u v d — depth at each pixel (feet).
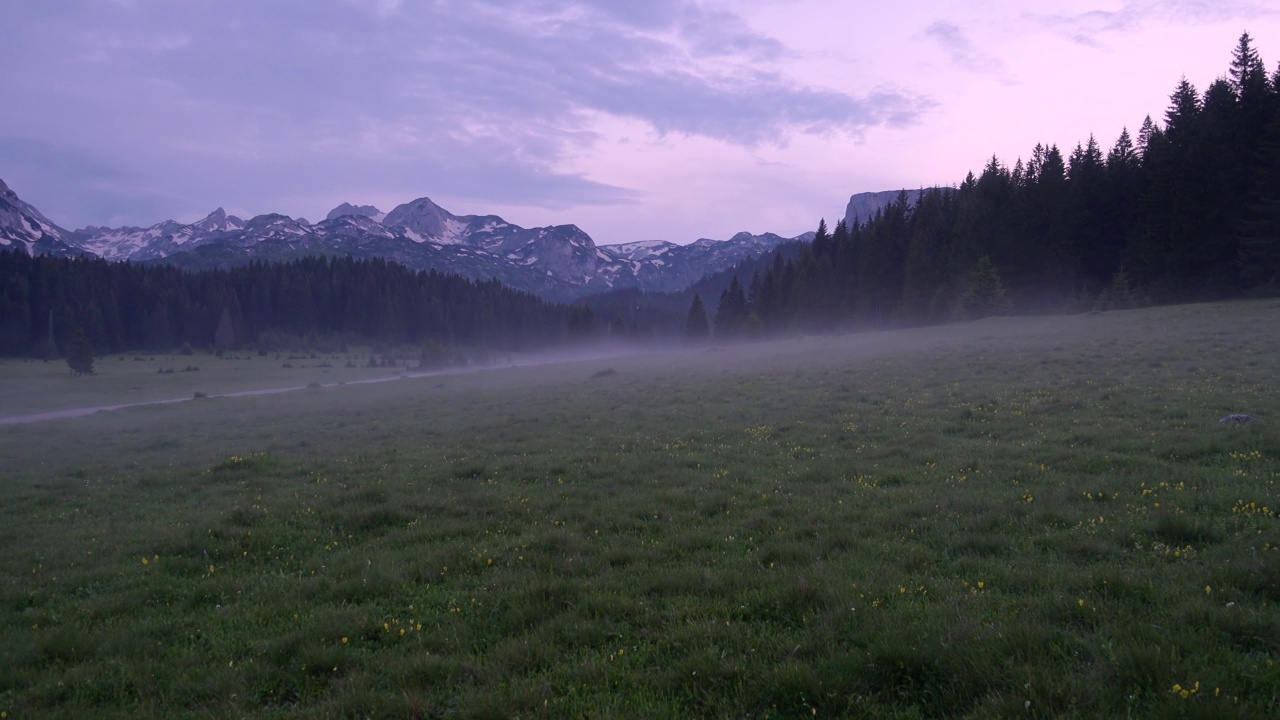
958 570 27.45
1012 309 231.30
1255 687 16.83
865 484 43.86
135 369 376.07
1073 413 62.39
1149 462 42.86
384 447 75.05
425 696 19.45
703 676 19.74
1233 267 198.90
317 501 46.70
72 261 499.51
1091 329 146.10
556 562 31.50
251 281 577.02
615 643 22.65
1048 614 21.86
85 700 20.49
